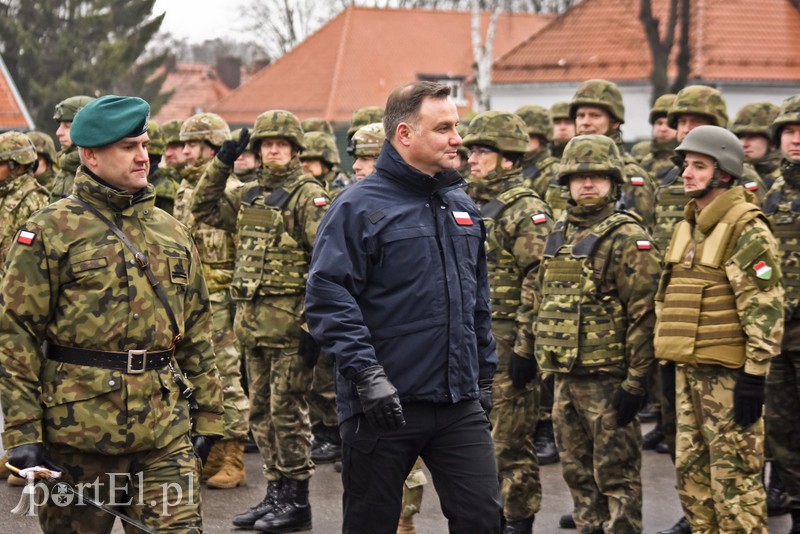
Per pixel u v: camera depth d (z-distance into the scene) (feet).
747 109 27.53
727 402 18.12
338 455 28.25
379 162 15.65
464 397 15.26
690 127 24.86
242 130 23.66
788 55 91.91
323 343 14.84
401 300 15.12
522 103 101.45
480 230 16.08
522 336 20.58
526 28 132.67
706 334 18.16
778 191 22.39
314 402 28.45
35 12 117.29
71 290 14.33
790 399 21.75
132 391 14.35
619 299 19.19
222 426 15.58
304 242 22.89
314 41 126.52
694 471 18.67
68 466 14.52
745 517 18.02
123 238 14.57
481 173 22.08
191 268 15.30
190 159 26.89
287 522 22.34
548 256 19.97
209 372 15.55
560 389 19.81
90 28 117.60
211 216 24.71
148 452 14.65
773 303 17.76
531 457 21.06
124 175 14.60
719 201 18.34
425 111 15.28
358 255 15.14
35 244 14.24
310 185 23.15
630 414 18.93
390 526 15.33
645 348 18.85
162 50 133.28
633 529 19.10
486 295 16.28
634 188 26.25
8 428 14.01
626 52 94.73
